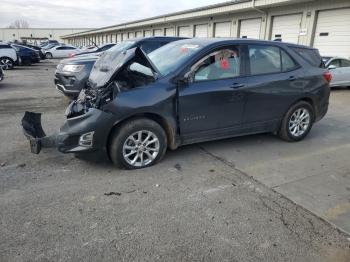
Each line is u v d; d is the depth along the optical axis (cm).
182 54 464
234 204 350
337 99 1029
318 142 568
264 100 505
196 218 322
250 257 268
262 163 466
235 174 427
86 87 504
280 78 513
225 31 2364
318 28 1641
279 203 355
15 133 582
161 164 450
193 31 2778
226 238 292
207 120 463
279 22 1877
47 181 392
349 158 493
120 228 302
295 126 559
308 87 547
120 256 264
